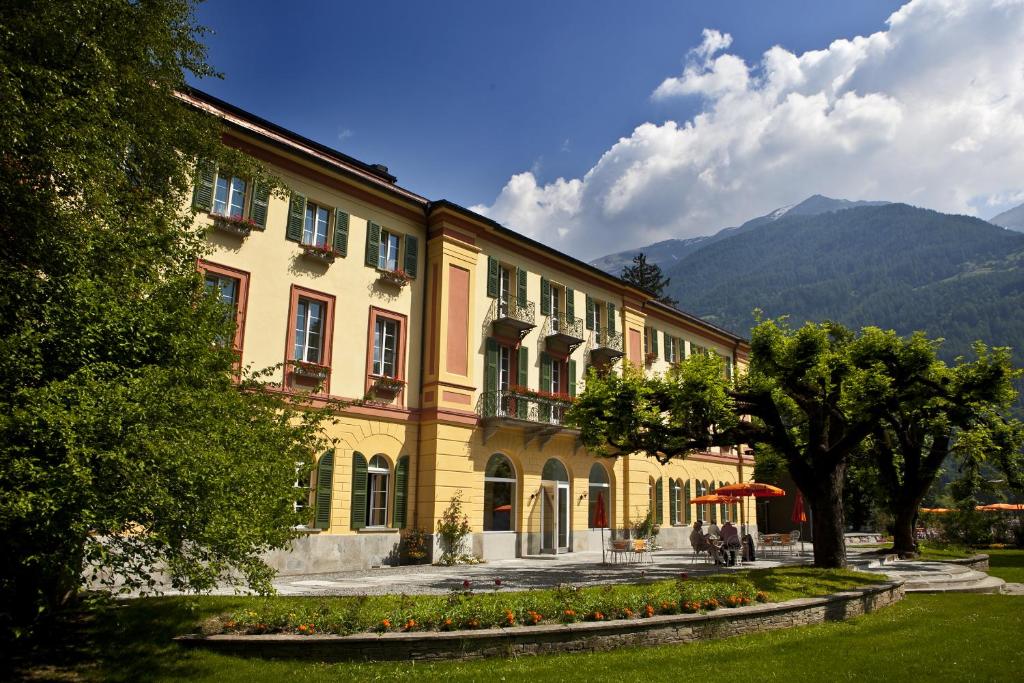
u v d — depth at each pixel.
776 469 27.08
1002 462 25.06
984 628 11.50
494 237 24.66
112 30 10.16
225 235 17.56
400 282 21.48
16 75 8.42
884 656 9.28
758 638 10.50
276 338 18.19
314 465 10.90
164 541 7.35
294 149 18.95
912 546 24.80
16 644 8.82
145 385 7.62
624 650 9.52
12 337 7.37
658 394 17.89
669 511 32.50
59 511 6.79
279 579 16.44
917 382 17.66
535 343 25.95
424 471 21.05
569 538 25.78
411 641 8.79
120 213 9.73
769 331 18.06
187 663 8.52
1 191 8.10
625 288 31.06
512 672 8.25
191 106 13.41
